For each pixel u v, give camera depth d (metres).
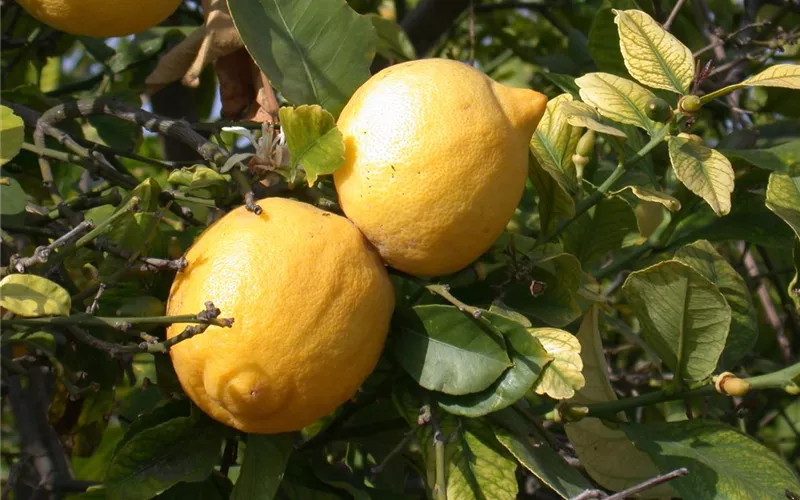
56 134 0.59
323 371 0.43
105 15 0.53
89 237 0.47
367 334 0.44
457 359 0.46
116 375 0.53
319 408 0.44
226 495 0.51
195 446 0.47
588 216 0.61
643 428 0.52
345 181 0.45
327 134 0.44
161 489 0.46
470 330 0.46
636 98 0.52
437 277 0.48
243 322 0.42
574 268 0.49
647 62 0.51
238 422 0.45
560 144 0.54
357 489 0.50
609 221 0.60
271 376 0.42
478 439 0.48
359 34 0.52
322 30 0.52
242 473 0.46
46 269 0.51
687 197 0.60
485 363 0.46
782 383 0.49
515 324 0.45
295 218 0.44
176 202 0.58
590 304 0.54
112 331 0.52
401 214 0.44
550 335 0.46
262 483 0.46
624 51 0.51
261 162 0.48
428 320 0.47
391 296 0.46
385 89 0.45
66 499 0.49
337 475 0.54
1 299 0.43
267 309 0.42
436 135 0.44
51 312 0.44
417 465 0.60
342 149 0.44
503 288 0.49
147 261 0.45
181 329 0.44
